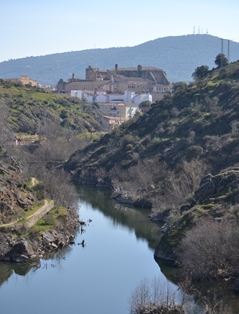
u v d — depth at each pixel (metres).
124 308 91.19
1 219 119.88
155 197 172.00
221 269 99.25
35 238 118.38
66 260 114.44
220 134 195.75
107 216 159.38
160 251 114.94
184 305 85.69
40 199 144.62
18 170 161.25
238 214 111.31
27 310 90.81
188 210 124.12
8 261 111.12
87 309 90.75
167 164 193.50
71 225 138.00
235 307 87.31
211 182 126.81
